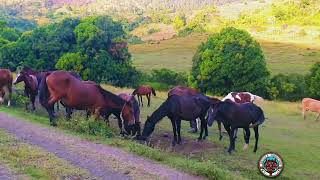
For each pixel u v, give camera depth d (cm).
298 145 1772
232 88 4303
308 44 10175
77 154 1239
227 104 1521
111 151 1304
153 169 1147
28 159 1142
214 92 4369
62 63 4066
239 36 4312
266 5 19425
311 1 13575
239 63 4197
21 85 2903
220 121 1540
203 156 1462
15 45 4400
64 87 1655
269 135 1986
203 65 4294
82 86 1658
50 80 1658
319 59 8244
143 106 2645
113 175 1070
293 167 1415
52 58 4356
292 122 2450
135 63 8300
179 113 1595
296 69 7250
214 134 1852
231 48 4266
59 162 1134
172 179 1075
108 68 4219
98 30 4269
